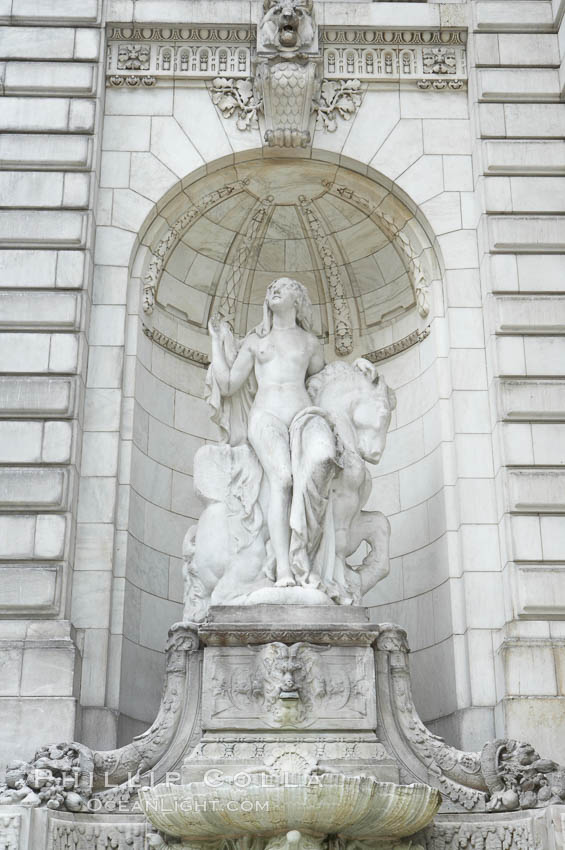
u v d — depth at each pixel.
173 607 14.30
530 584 12.81
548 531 13.09
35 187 14.35
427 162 15.17
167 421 14.98
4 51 15.02
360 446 12.94
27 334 13.67
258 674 11.41
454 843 11.19
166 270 15.36
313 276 16.16
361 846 10.76
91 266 14.22
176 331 15.45
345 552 12.55
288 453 12.45
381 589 14.82
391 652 11.80
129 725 12.93
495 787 11.38
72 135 14.70
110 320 14.18
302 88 15.02
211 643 11.52
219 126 15.23
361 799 10.10
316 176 15.45
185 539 12.93
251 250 16.08
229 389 13.11
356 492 12.67
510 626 12.70
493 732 12.56
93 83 14.95
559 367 13.82
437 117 15.40
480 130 14.94
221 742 11.20
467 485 13.64
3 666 12.12
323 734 11.27
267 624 11.48
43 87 14.87
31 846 10.44
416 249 15.17
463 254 14.70
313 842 10.40
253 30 15.48
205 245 15.71
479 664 12.88
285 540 12.18
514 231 14.42
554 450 13.46
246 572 12.27
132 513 13.76
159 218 15.01
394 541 14.84
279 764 11.05
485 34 15.46
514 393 13.67
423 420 14.77
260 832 10.45
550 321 14.01
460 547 13.53
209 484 12.72
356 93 15.45
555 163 14.78
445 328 14.62
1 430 13.23
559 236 14.41
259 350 13.16
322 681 11.40
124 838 11.02
